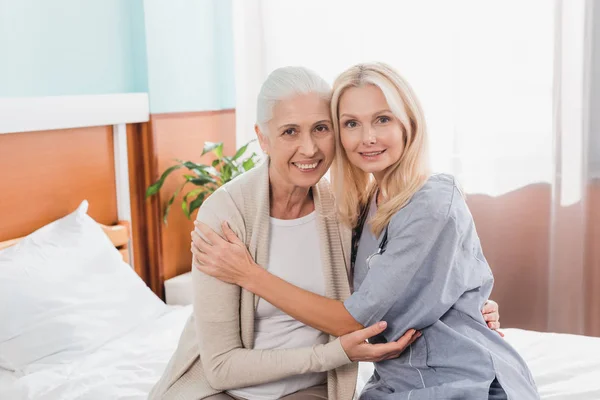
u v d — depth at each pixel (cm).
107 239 248
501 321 303
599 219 279
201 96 324
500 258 300
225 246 143
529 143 288
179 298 295
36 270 214
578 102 275
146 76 289
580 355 194
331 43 318
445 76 297
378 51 309
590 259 282
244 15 330
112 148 277
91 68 271
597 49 271
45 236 229
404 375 145
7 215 230
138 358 206
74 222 240
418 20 299
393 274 138
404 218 140
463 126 296
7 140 229
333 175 155
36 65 247
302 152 140
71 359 202
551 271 288
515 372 137
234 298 146
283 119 139
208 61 329
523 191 292
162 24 296
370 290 139
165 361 202
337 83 141
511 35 285
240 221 148
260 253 149
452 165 301
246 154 337
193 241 148
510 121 289
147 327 232
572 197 279
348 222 154
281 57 328
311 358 140
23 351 198
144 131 292
